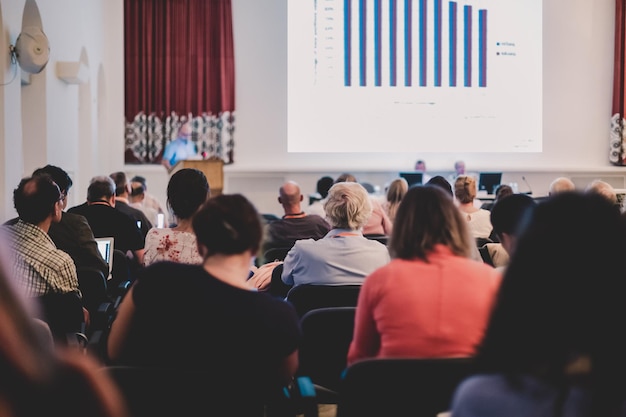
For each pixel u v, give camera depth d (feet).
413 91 38.06
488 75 38.50
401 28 37.86
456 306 7.04
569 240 3.81
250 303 6.59
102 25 35.65
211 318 6.53
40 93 24.34
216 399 5.80
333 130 38.17
